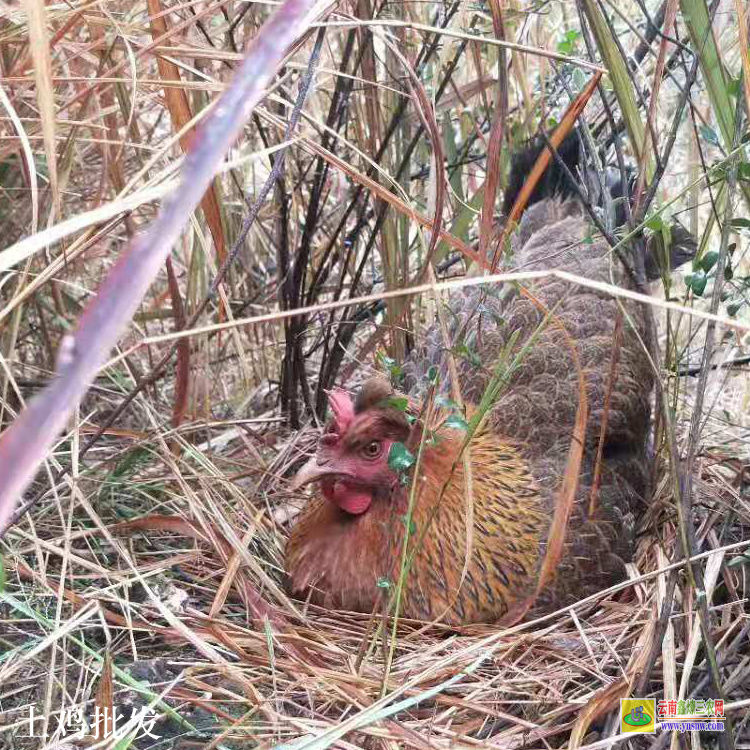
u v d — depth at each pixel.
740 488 0.87
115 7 0.82
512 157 1.01
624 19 0.76
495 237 0.93
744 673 0.70
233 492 0.86
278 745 0.62
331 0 0.63
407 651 0.75
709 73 0.72
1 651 0.71
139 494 0.86
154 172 0.97
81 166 0.94
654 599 0.76
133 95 0.70
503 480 0.81
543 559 0.79
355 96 0.94
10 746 0.65
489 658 0.72
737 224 0.70
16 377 0.93
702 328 1.08
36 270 0.86
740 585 0.79
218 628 0.74
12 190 0.86
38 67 0.57
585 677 0.73
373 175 0.91
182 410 0.87
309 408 1.01
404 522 0.72
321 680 0.70
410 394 0.88
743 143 0.70
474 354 0.77
